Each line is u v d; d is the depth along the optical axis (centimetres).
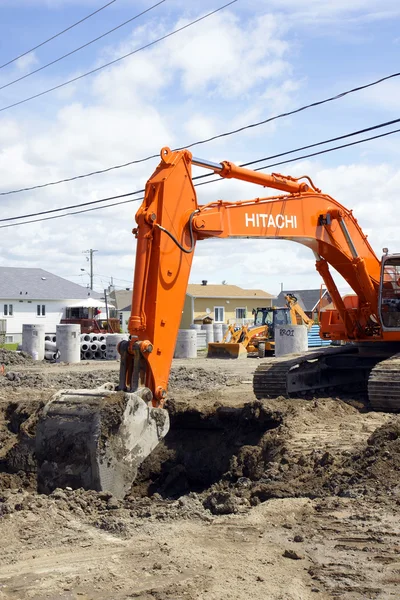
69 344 2994
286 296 3506
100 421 865
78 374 2291
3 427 1275
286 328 2725
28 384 2000
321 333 1489
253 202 1124
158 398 937
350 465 884
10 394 1722
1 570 580
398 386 1167
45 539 659
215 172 1107
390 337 1340
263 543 645
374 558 602
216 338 4300
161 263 953
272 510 750
